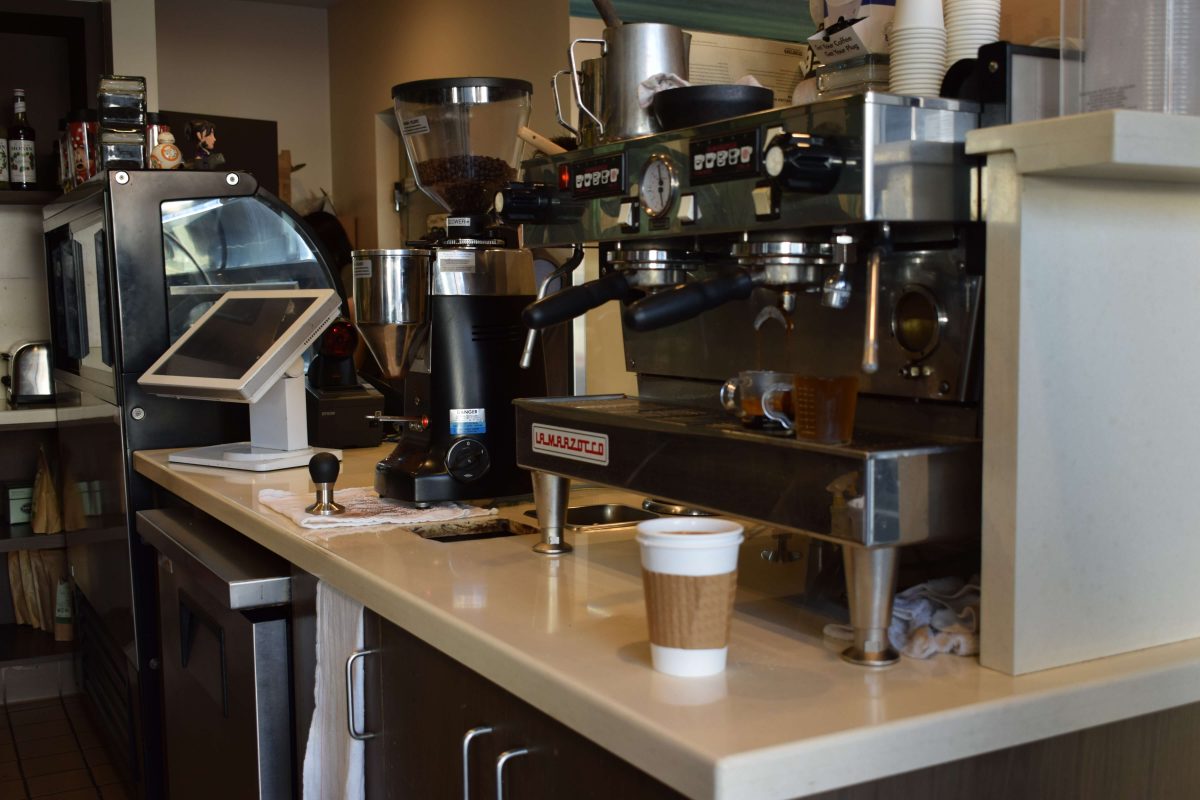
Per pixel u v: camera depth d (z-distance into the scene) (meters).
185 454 2.44
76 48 4.09
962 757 0.94
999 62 1.06
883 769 0.90
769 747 0.86
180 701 2.24
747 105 1.25
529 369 1.88
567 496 1.52
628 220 1.32
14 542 3.69
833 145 1.05
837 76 1.38
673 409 1.41
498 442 1.84
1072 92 1.10
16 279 4.05
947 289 1.12
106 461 2.82
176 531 2.16
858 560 1.04
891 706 0.95
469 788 1.25
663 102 1.30
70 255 3.18
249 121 5.11
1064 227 1.01
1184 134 0.95
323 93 6.15
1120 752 1.08
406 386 1.89
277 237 2.79
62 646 3.83
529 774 1.13
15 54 4.09
